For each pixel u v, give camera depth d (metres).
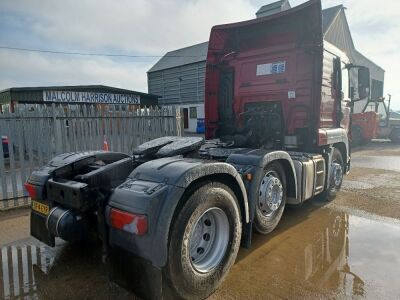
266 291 2.84
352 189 6.82
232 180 3.11
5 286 2.94
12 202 5.69
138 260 2.47
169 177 2.52
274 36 5.49
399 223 4.66
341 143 6.12
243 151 4.04
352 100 6.55
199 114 29.42
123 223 2.42
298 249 3.74
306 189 4.60
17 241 3.99
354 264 3.35
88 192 2.85
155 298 2.39
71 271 3.23
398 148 15.79
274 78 5.34
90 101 23.81
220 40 5.98
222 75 6.07
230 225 3.01
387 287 2.88
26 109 5.79
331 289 2.85
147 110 7.49
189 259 2.61
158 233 2.34
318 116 4.92
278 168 4.14
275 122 5.36
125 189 2.57
